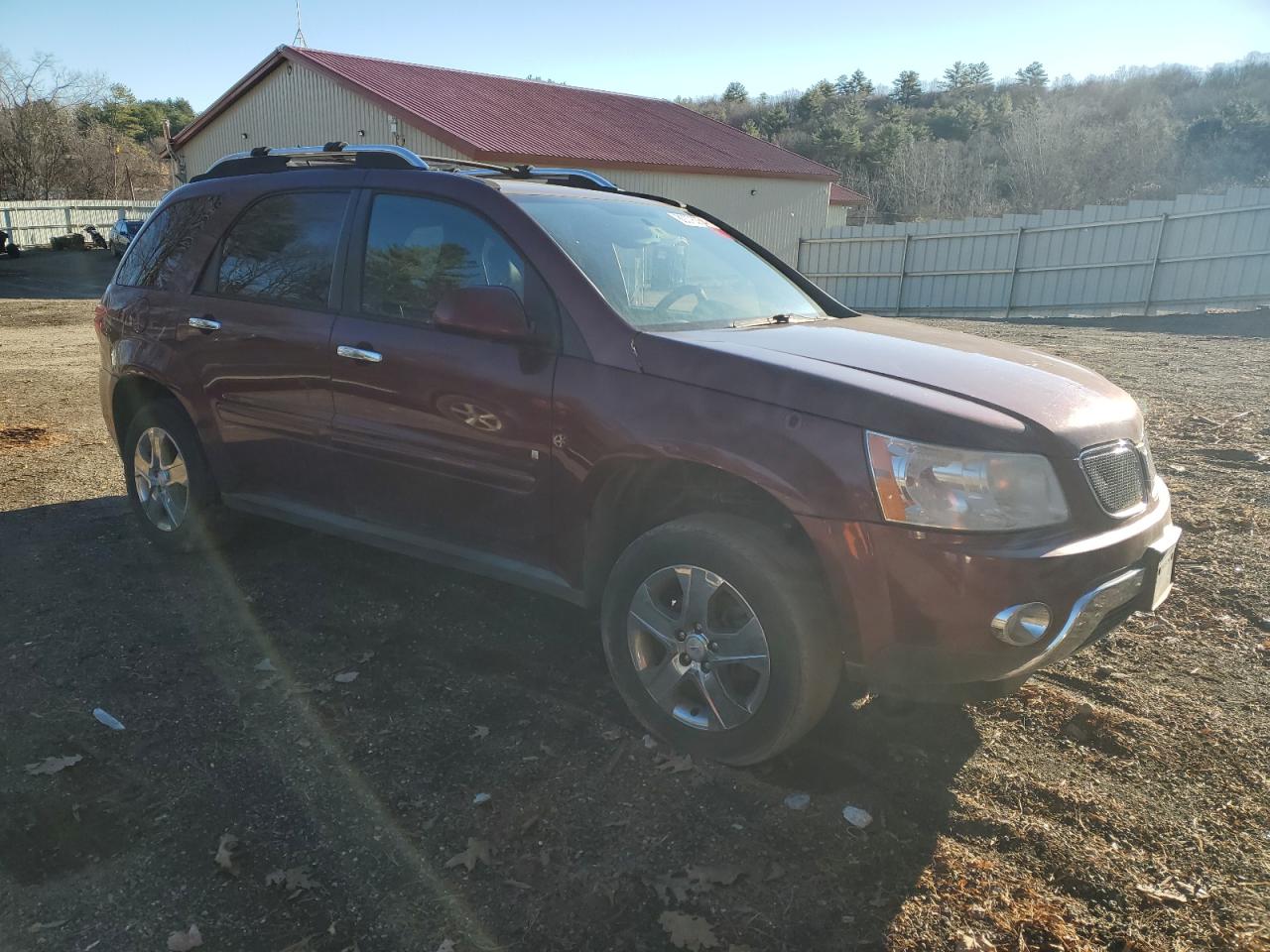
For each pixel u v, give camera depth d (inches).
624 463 115.5
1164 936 87.1
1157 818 104.1
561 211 138.3
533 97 1083.9
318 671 138.0
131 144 2468.0
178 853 98.1
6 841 99.7
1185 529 194.1
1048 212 736.3
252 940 86.4
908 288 847.7
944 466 98.0
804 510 102.1
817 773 113.0
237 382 159.0
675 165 1011.3
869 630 101.8
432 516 138.7
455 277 135.6
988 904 91.4
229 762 114.8
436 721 124.5
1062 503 101.6
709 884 93.9
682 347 114.2
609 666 121.9
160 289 174.6
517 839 101.0
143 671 137.5
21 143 1760.6
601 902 91.7
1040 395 110.2
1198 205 655.1
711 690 111.5
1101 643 146.6
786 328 133.7
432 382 131.6
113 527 203.0
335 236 149.3
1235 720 123.3
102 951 84.9
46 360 475.5
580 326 121.0
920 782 111.1
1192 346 490.0
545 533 125.9
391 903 91.3
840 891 93.3
